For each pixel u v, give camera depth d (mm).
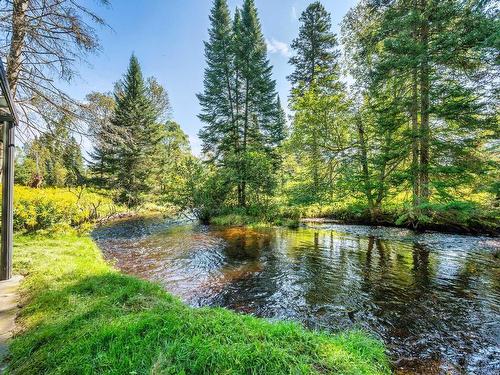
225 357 1970
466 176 10242
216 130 19516
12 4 5836
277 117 20484
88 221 11500
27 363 2107
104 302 3184
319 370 2049
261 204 17047
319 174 16516
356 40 14219
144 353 2016
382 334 3836
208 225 15000
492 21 7973
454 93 9570
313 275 6477
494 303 4797
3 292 3838
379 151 13859
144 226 14742
